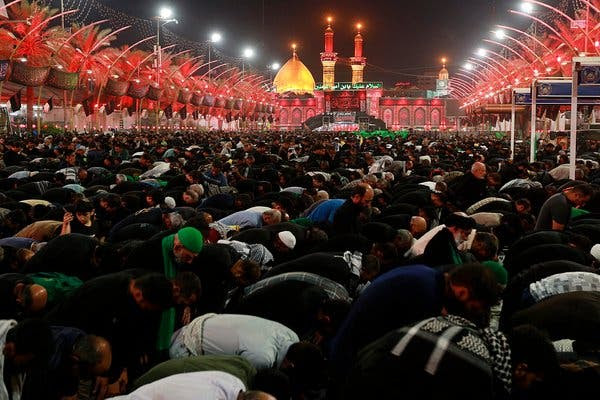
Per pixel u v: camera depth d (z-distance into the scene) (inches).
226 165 558.3
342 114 3649.1
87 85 1768.0
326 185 501.4
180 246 228.1
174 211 362.0
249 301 230.2
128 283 200.5
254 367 186.5
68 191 427.2
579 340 177.8
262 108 3769.7
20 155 709.9
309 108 4244.6
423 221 318.3
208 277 243.8
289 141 1136.2
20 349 157.4
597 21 1753.2
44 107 2191.2
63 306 201.5
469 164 723.4
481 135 2536.9
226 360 179.0
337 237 297.9
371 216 377.4
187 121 3070.9
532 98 731.4
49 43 1745.8
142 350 200.5
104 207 367.2
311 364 174.7
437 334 127.0
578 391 145.1
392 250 251.9
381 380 126.0
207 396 150.4
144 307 188.1
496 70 2797.7
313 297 224.7
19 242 294.7
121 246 266.7
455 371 121.6
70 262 246.4
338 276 251.3
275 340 199.6
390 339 131.3
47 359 162.4
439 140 1620.3
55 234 313.4
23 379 167.5
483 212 378.9
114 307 197.3
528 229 347.9
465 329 129.0
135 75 2252.7
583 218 334.0
